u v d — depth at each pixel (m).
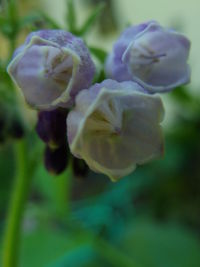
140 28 0.07
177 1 0.17
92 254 0.11
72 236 0.11
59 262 0.11
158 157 0.06
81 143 0.05
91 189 0.15
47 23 0.08
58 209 0.11
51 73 0.06
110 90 0.05
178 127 0.14
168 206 0.13
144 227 0.12
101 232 0.12
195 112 0.14
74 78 0.06
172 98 0.14
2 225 0.13
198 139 0.14
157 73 0.07
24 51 0.06
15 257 0.09
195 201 0.13
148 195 0.13
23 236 0.10
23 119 0.08
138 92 0.06
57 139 0.07
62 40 0.06
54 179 0.11
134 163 0.06
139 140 0.06
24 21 0.08
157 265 0.11
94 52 0.08
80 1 0.14
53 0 0.17
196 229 0.13
